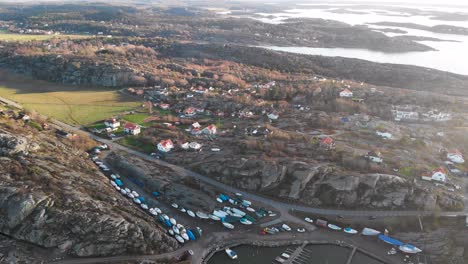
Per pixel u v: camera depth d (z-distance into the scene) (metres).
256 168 112.81
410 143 139.25
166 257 82.06
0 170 87.19
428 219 96.69
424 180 113.19
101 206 87.25
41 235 77.25
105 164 123.75
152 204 102.12
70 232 78.88
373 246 88.81
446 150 135.88
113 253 79.81
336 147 129.88
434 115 171.62
